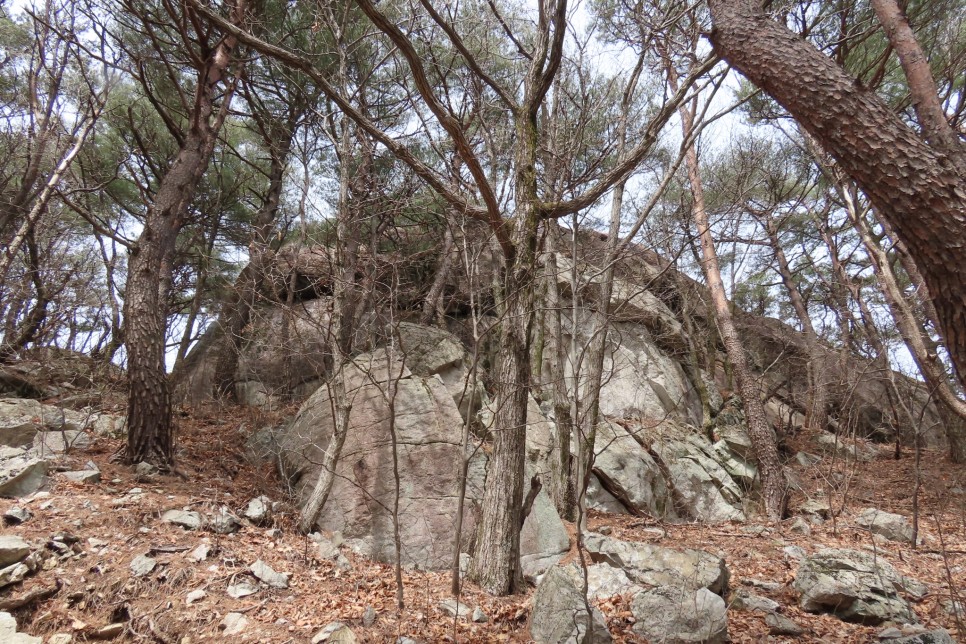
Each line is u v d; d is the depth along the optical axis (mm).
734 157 12242
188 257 12578
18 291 9609
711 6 3625
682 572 5000
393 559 5934
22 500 5051
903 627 4469
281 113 11609
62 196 6668
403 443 6742
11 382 8203
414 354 8398
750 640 4285
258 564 4758
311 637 3977
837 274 13312
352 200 7711
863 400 13781
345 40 9211
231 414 9531
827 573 5137
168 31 8688
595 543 5734
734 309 15742
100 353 10844
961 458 11852
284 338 9219
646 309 12234
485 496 5367
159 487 5996
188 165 7598
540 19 5820
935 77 7980
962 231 2541
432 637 4121
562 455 8477
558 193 6559
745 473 10594
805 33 6684
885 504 9734
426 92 4418
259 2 8945
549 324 10695
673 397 11859
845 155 2910
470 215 5520
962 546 7211
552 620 4035
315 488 6090
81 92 10719
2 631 3621
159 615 4043
